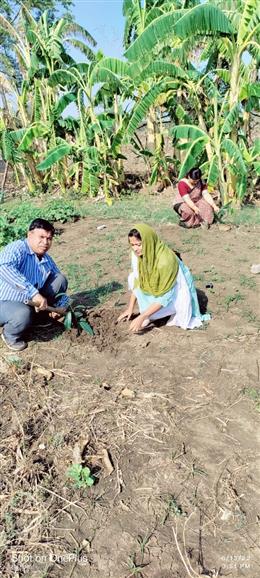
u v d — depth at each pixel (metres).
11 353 3.47
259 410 2.78
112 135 9.52
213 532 2.05
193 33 6.30
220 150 7.43
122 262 5.41
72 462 2.40
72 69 9.16
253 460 2.43
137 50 6.59
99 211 8.21
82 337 3.64
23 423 2.69
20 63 10.59
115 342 3.57
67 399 2.91
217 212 6.88
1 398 2.93
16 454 2.45
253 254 5.52
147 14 8.57
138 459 2.44
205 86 8.17
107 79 8.30
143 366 3.24
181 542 2.01
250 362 3.25
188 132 7.40
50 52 9.65
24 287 3.31
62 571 1.89
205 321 3.85
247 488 2.27
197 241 6.09
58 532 2.05
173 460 2.43
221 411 2.79
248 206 7.93
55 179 11.06
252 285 4.54
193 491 2.25
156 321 3.88
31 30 9.53
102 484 2.30
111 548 1.98
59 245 6.31
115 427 2.66
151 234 3.25
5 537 2.01
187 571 1.89
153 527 2.07
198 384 3.03
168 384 3.04
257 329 3.69
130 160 14.36
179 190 6.59
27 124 10.98
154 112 9.45
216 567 1.91
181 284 3.57
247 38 6.61
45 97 10.49
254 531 2.06
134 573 1.88
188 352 3.40
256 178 8.14
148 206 8.48
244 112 8.16
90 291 4.58
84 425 2.68
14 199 10.73
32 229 3.37
